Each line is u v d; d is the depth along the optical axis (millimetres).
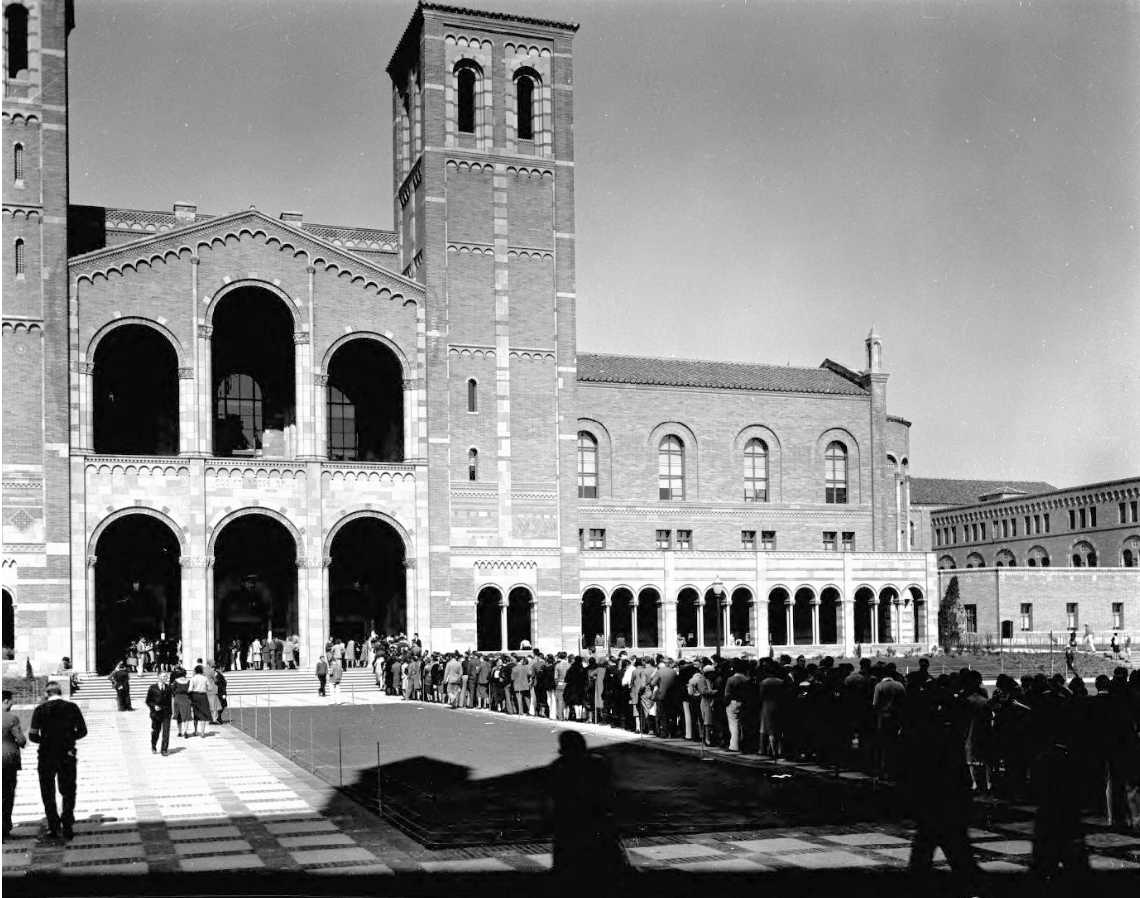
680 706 35656
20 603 60188
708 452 86938
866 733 27359
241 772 30703
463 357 70750
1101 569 95875
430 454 68875
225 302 67812
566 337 72938
